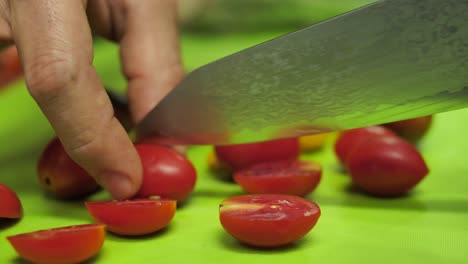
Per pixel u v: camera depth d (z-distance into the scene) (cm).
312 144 39
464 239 28
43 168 32
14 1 27
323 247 28
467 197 33
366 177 32
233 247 28
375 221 30
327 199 32
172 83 35
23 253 26
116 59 53
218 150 35
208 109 31
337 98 30
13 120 44
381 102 30
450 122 42
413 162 32
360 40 29
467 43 28
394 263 27
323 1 59
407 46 29
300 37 30
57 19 27
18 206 30
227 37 58
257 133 31
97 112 28
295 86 30
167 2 35
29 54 27
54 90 27
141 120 32
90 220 31
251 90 31
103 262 27
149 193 31
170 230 29
